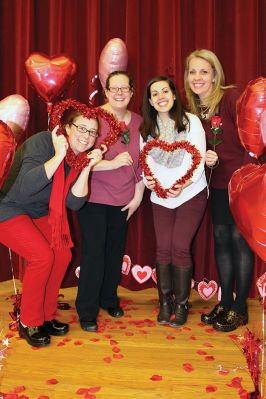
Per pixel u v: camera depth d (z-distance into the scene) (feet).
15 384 6.54
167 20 9.65
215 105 7.90
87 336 8.05
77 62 10.22
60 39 9.97
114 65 8.85
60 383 6.58
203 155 7.91
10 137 5.41
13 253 11.00
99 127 7.65
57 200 7.38
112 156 8.23
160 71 9.81
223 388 6.48
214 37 9.65
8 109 8.57
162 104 7.85
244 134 6.44
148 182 8.22
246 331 7.50
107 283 8.93
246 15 9.39
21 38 10.02
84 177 7.46
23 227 7.32
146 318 8.93
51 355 7.36
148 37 9.95
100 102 10.20
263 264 9.99
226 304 8.59
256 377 6.16
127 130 8.12
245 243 8.23
